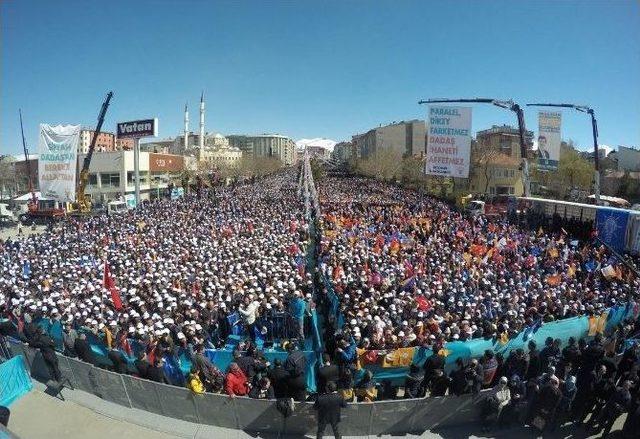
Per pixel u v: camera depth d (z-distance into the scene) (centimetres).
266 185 8450
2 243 2958
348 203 4766
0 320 1439
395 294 1617
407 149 12325
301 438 961
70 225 3666
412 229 3105
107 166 6631
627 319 1466
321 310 1727
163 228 3170
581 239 2952
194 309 1457
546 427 981
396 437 964
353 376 1088
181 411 1015
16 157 8650
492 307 1479
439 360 1056
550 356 1105
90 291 1728
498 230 3006
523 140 3266
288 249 2428
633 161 7888
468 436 973
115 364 1147
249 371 1055
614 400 945
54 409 1075
